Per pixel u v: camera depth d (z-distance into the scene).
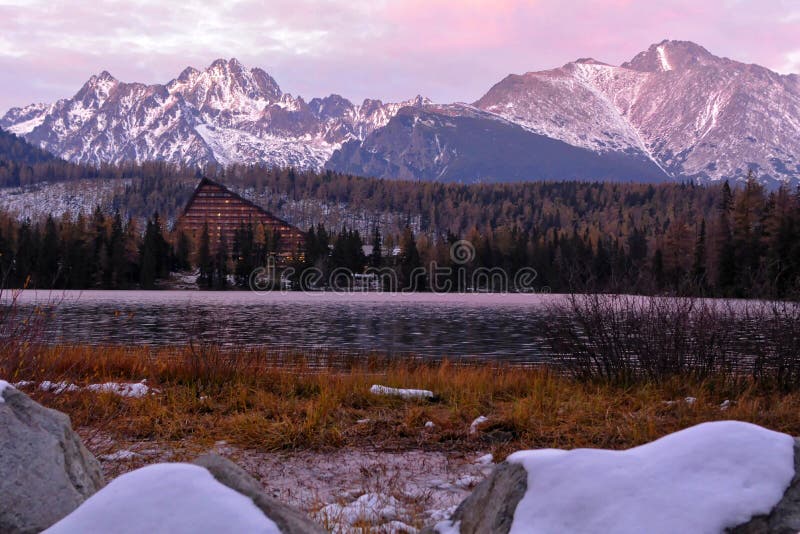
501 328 33.41
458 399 9.39
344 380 10.45
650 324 10.60
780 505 1.73
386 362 15.53
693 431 2.00
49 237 107.75
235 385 9.85
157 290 122.12
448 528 2.41
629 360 10.55
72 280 109.19
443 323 38.00
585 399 8.94
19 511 2.76
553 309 11.53
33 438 3.03
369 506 4.56
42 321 8.25
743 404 8.06
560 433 7.15
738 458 1.86
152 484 1.69
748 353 10.68
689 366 10.42
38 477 2.89
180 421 7.41
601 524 1.75
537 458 2.10
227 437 6.97
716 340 10.63
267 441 6.70
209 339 23.83
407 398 9.41
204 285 129.62
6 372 7.20
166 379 10.57
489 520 2.10
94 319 35.91
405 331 31.06
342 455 6.48
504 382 10.68
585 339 11.05
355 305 68.00
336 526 4.02
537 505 1.91
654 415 7.80
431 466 6.09
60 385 7.48
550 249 132.62
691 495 1.76
